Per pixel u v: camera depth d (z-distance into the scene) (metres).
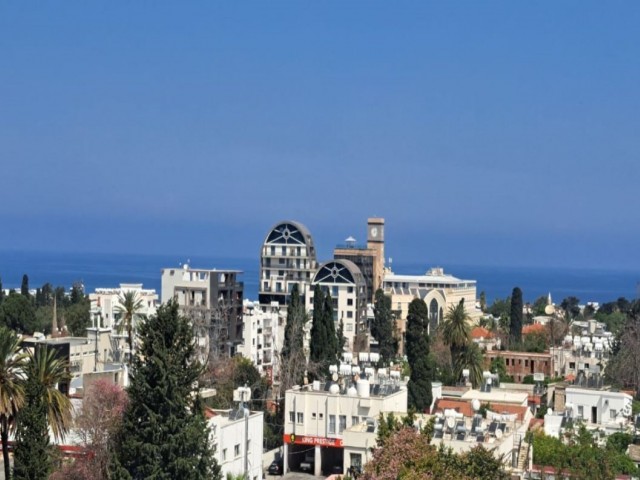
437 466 125.25
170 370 148.75
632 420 198.50
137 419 149.25
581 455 157.25
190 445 148.25
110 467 150.62
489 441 156.00
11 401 134.62
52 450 149.12
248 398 185.75
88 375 192.12
